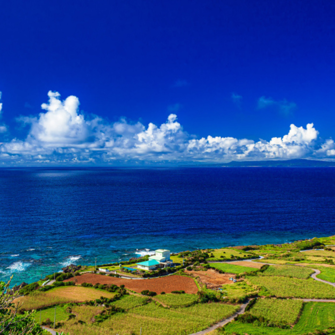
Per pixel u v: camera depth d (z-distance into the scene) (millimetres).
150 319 72188
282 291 89562
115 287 91625
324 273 107375
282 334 65812
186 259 122938
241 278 102250
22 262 115938
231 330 67375
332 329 67625
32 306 77312
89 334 63938
